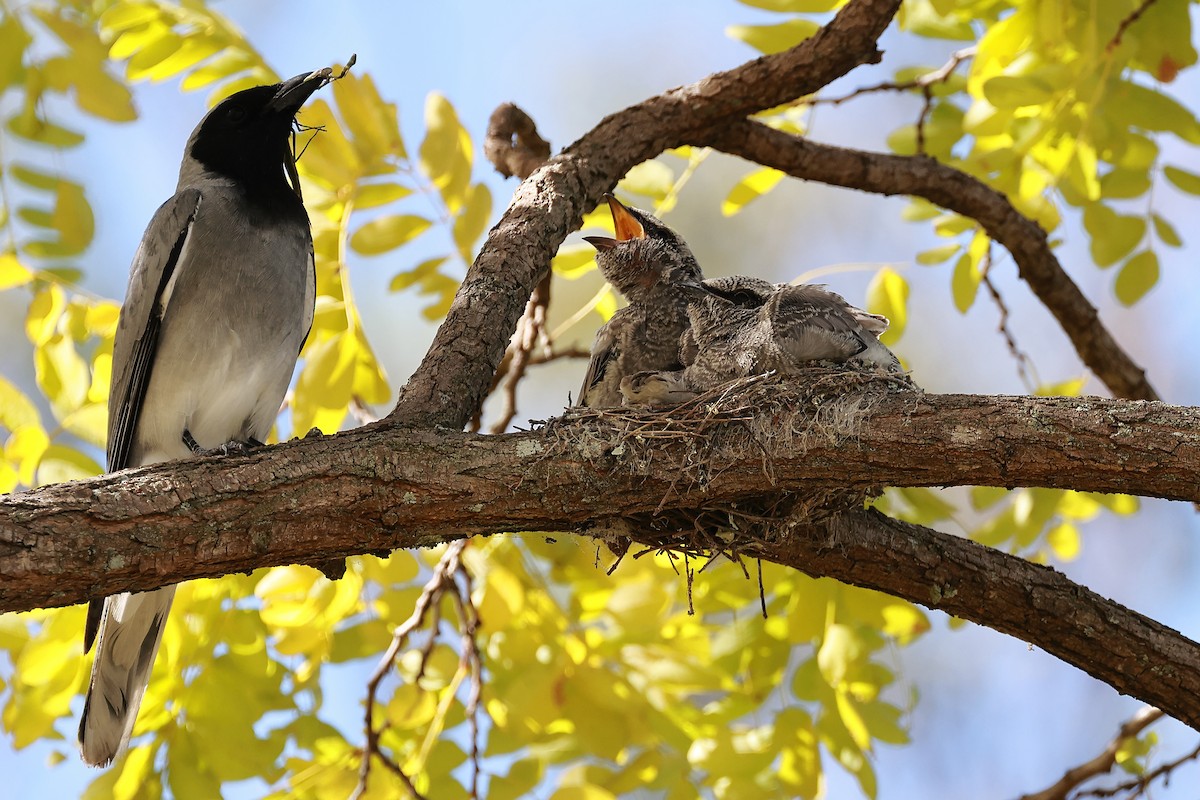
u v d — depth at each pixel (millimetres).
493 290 8719
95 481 6332
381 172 9852
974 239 11094
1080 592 8172
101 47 10320
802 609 9719
